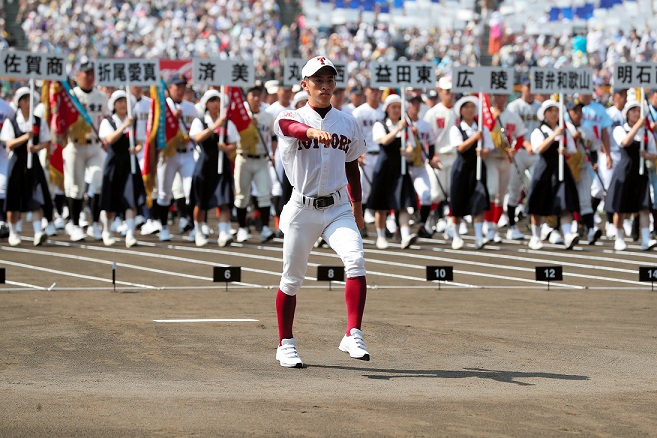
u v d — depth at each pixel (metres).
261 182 46.69
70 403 17.00
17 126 43.69
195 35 99.31
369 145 49.22
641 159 44.47
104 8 99.81
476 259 41.78
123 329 24.52
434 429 15.51
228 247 45.03
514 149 46.69
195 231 45.69
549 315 28.39
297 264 20.58
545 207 44.44
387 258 41.94
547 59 97.44
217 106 44.75
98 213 47.12
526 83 51.66
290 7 105.50
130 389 18.22
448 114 49.81
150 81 46.03
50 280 34.94
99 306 29.27
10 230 44.69
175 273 37.09
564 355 22.16
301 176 20.30
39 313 27.50
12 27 99.00
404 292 33.12
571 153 44.31
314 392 18.17
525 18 99.25
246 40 98.88
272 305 29.86
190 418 16.00
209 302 30.36
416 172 47.50
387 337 23.97
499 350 22.64
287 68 48.03
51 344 22.59
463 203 44.38
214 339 23.42
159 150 46.62
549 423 15.98
